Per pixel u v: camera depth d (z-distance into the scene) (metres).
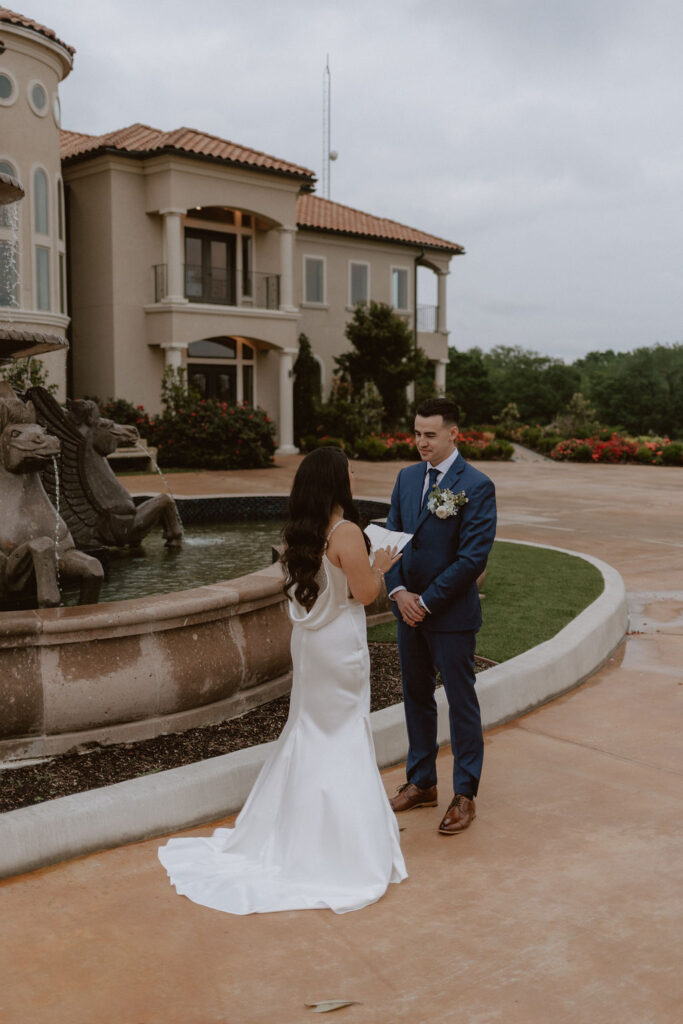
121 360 26.20
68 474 7.74
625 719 5.09
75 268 26.92
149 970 2.68
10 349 6.85
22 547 5.62
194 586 6.96
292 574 3.29
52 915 2.99
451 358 66.31
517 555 9.97
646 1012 2.48
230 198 26.72
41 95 21.45
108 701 4.21
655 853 3.44
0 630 3.99
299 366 30.53
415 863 3.38
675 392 66.94
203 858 3.36
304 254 31.67
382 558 3.32
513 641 6.15
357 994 2.56
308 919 2.97
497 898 3.11
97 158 25.58
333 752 3.31
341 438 29.70
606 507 16.56
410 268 35.16
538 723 5.03
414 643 3.78
